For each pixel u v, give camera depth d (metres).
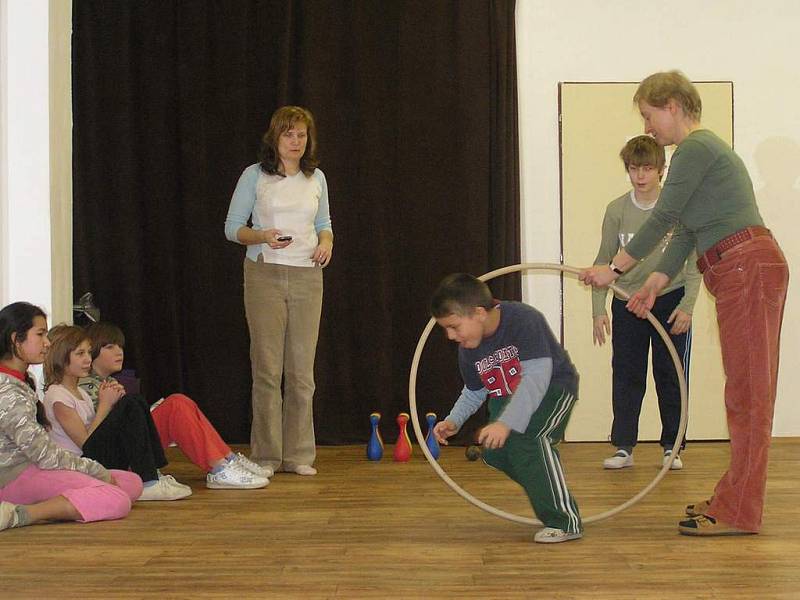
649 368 5.36
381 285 5.34
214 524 3.12
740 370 2.80
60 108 4.34
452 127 5.37
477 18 5.36
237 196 4.37
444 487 3.88
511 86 5.36
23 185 4.20
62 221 4.38
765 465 2.83
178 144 5.32
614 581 2.35
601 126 5.47
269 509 3.40
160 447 3.69
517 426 2.68
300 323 4.36
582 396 5.40
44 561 2.61
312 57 5.30
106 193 5.30
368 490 3.82
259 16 5.32
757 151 5.48
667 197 2.87
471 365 2.88
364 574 2.45
